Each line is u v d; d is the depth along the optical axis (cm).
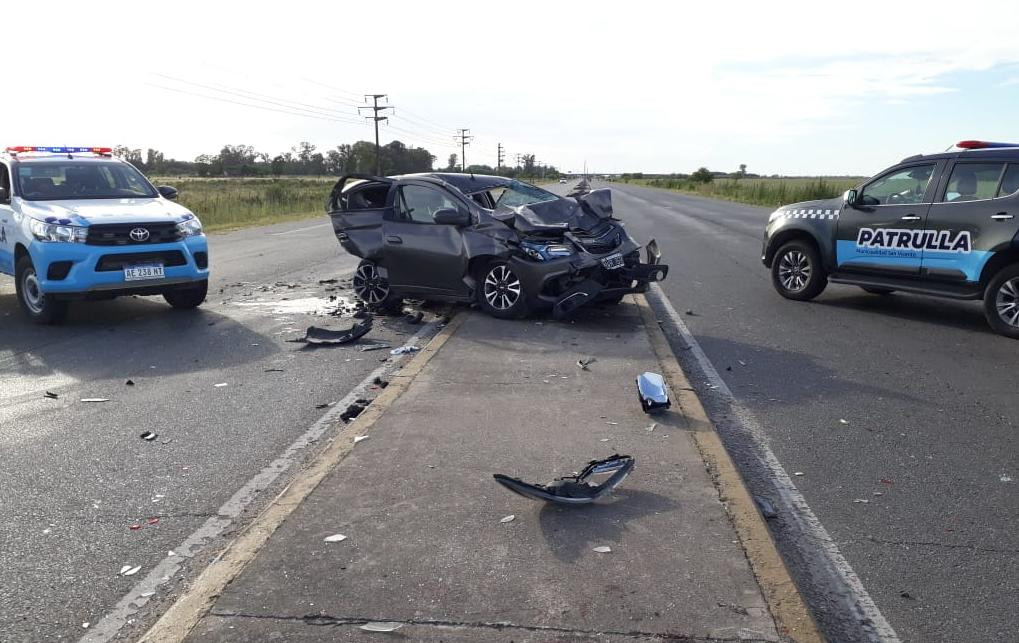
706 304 1056
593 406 554
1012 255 840
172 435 542
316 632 289
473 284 913
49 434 545
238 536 383
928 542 385
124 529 403
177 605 308
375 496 405
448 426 513
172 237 938
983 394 634
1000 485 454
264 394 638
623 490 411
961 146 909
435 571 330
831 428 552
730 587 315
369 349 793
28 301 946
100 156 1098
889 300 1088
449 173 1034
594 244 888
